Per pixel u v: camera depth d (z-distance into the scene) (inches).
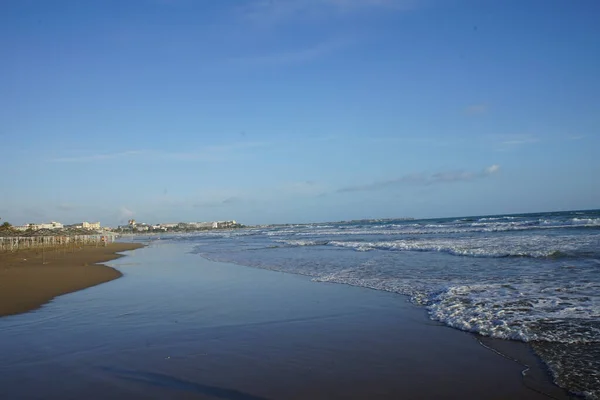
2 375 256.5
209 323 380.2
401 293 494.9
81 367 267.7
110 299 516.7
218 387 230.5
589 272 543.5
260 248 1541.6
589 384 220.1
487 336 311.4
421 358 272.7
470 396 213.6
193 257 1252.5
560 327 316.5
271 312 421.1
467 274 596.1
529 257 725.9
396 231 2164.1
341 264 824.9
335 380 238.4
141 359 281.1
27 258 1341.0
